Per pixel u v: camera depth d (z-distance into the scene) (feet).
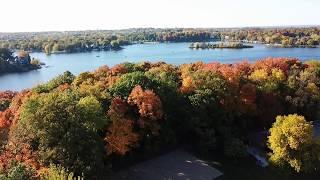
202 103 271.08
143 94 246.27
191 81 289.12
